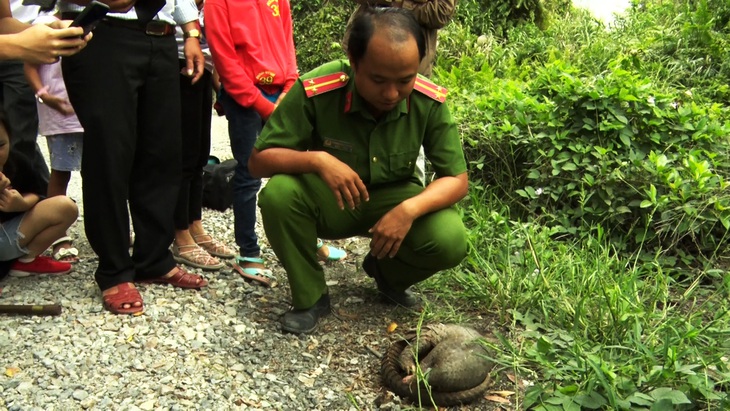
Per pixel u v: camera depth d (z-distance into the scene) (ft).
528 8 23.88
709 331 9.29
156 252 10.25
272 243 9.29
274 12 11.10
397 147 9.21
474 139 13.61
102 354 8.79
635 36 20.97
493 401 8.45
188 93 10.87
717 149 12.76
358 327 9.75
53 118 11.42
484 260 10.96
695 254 11.66
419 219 9.27
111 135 9.24
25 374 8.39
